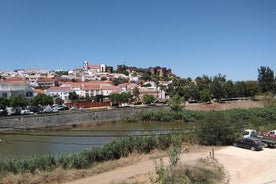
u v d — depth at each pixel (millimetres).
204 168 27750
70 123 81188
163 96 150500
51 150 45906
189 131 45188
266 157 35625
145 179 25703
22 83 109312
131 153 36219
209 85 135875
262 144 39562
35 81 169875
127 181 25375
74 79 199625
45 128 72625
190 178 25031
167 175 24703
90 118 86188
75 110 94125
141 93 146250
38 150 46406
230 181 27078
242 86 134875
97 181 26750
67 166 30578
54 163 30641
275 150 39438
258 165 32312
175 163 26438
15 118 69938
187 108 107500
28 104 100625
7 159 31031
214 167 29734
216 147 41188
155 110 96562
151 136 39562
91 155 33375
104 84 152750
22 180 26672
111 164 31984
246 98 137875
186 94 129875
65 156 31922
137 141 37406
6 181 26203
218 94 126875
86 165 32000
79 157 31906
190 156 35438
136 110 97938
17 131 69250
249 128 50438
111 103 118312
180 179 24328
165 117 90188
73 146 48625
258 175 28938
